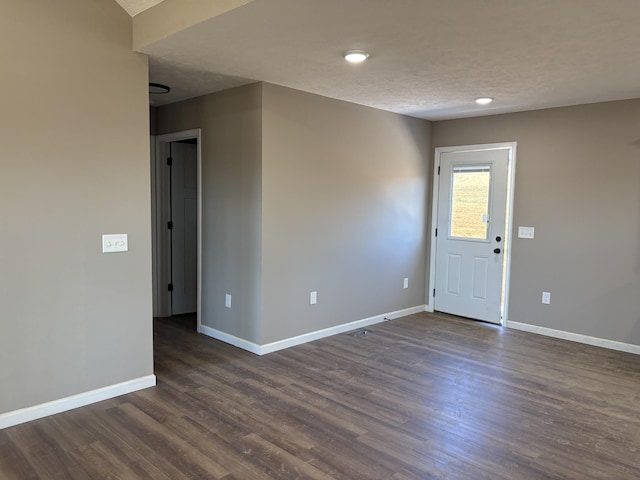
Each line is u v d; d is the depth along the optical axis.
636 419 3.02
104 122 3.01
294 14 2.39
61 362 2.94
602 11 2.29
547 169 4.78
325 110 4.39
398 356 4.14
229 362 3.93
